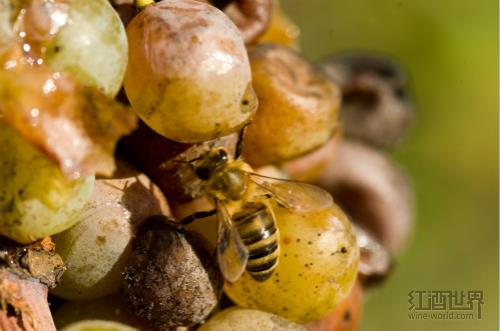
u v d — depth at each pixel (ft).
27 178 0.58
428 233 1.36
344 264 0.64
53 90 0.56
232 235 0.66
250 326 0.63
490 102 1.29
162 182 0.64
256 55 0.66
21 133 0.56
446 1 1.28
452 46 1.27
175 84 0.60
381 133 0.84
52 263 0.60
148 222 0.62
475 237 1.40
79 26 0.58
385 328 1.35
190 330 0.63
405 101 0.85
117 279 0.62
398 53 1.29
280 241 0.64
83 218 0.61
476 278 1.41
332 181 0.82
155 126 0.62
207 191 0.66
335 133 0.71
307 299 0.64
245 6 0.67
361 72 0.84
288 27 0.76
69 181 0.59
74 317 0.62
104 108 0.56
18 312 0.59
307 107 0.66
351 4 1.30
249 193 0.69
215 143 0.65
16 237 0.59
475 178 1.34
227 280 0.64
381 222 0.82
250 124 0.66
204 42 0.61
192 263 0.61
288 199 0.66
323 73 0.68
